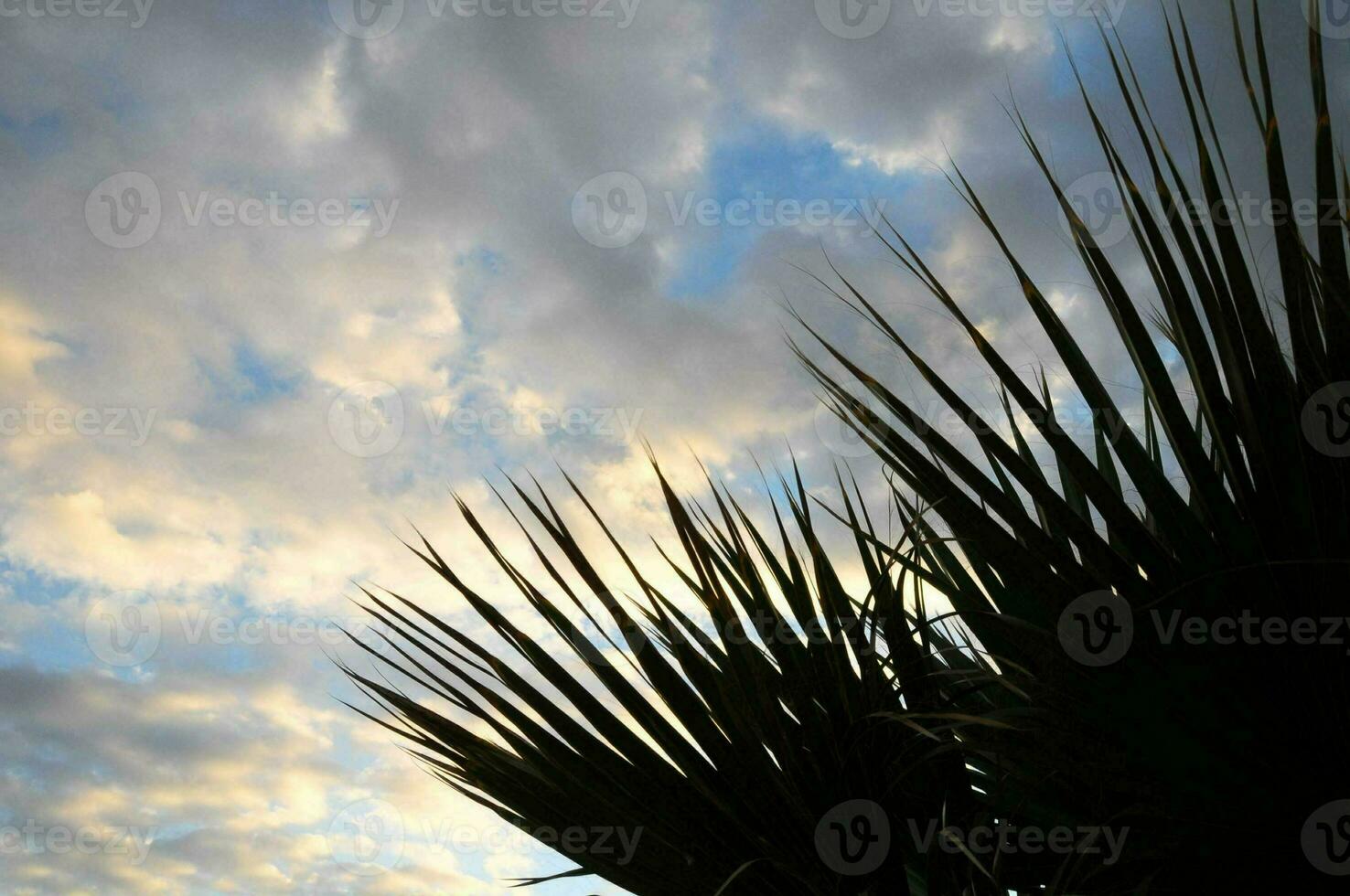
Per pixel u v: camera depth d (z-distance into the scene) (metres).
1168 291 1.38
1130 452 1.38
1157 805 1.35
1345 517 1.25
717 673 1.66
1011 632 1.41
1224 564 1.32
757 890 1.57
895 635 1.84
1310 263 1.31
